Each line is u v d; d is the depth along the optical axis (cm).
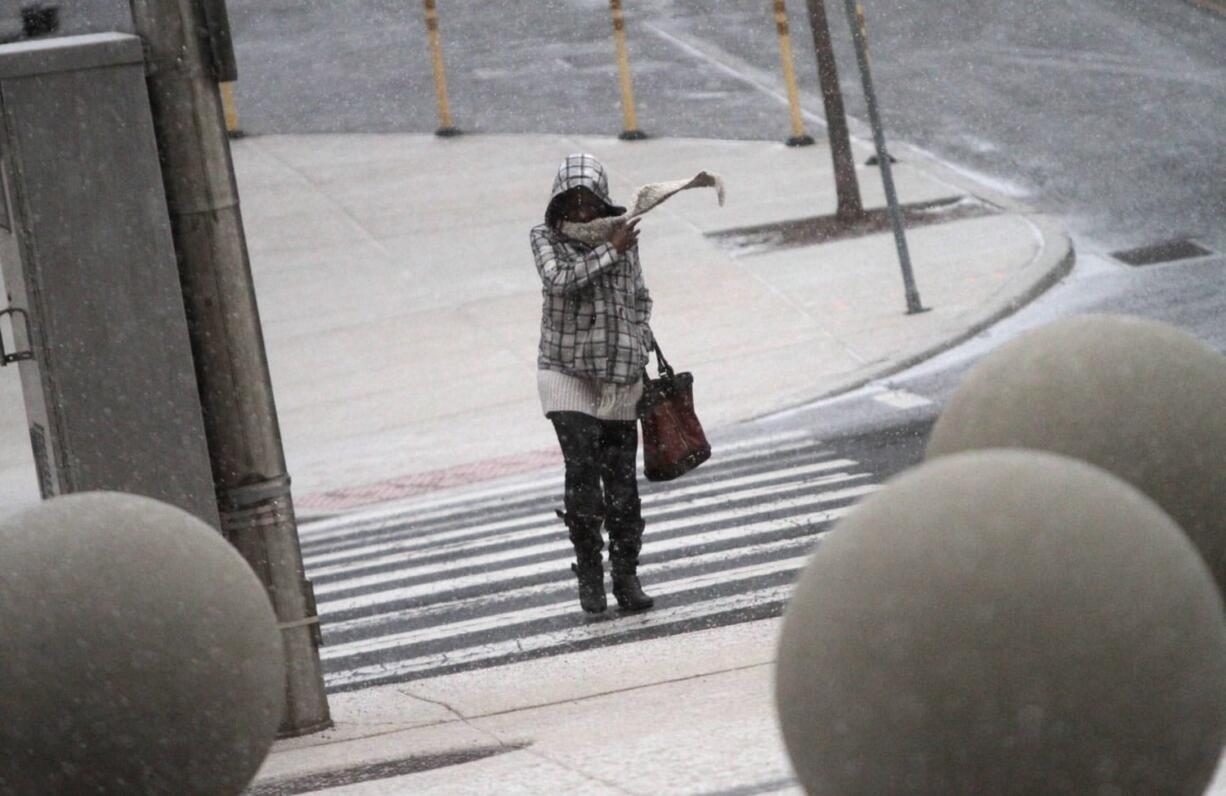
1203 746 572
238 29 5850
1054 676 548
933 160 3978
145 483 1132
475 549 2044
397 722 1177
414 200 4128
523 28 5497
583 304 1414
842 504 1928
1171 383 807
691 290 3309
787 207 3769
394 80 5169
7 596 749
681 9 5494
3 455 3045
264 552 1156
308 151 4628
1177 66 4447
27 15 4556
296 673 1166
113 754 749
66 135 1105
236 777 793
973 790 556
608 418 1452
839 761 577
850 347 2877
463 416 2877
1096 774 553
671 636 1364
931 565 563
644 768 863
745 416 2602
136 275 1122
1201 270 3030
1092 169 3778
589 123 4591
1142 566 564
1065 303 2953
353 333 3359
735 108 4559
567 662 1317
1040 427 802
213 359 1140
